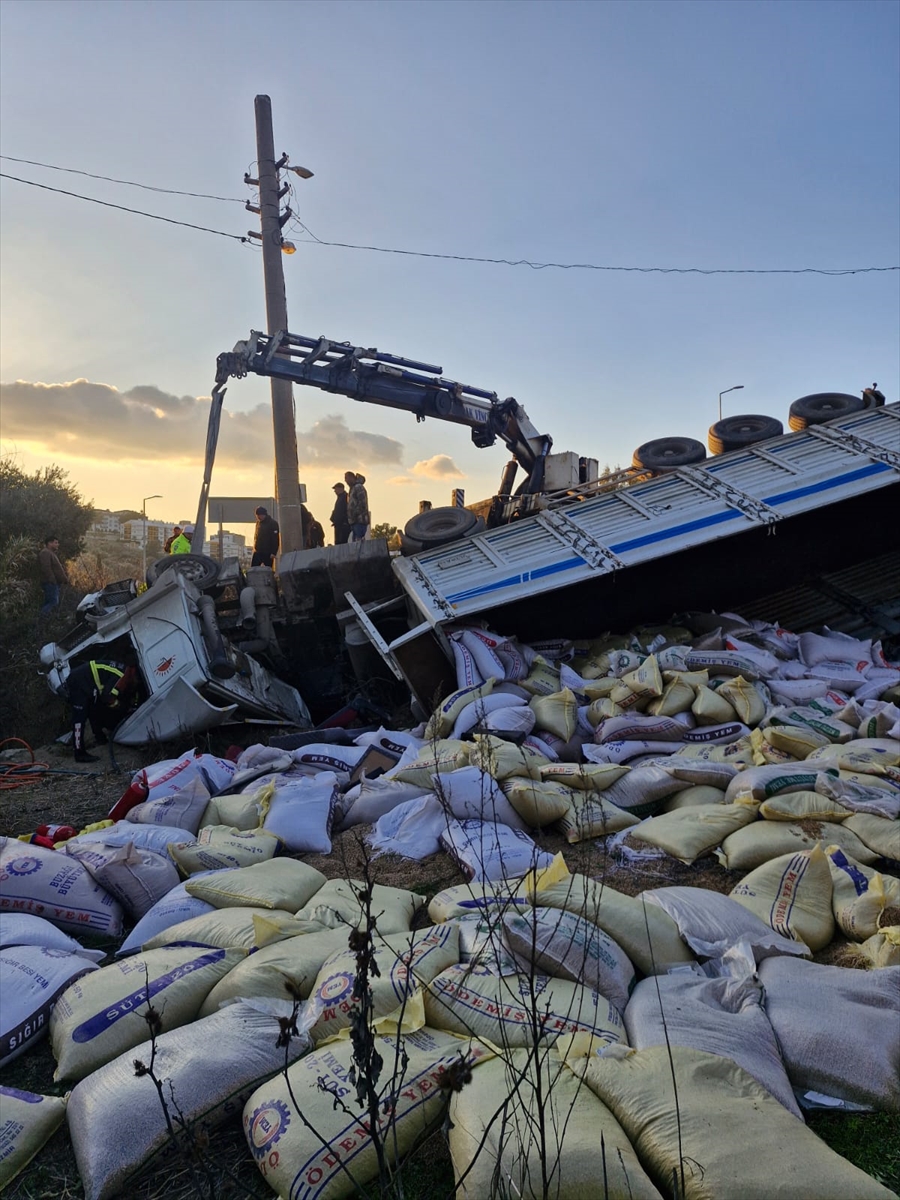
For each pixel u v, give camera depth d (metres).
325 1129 2.32
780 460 9.34
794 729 5.30
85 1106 2.59
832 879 3.56
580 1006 2.61
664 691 6.39
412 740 6.70
